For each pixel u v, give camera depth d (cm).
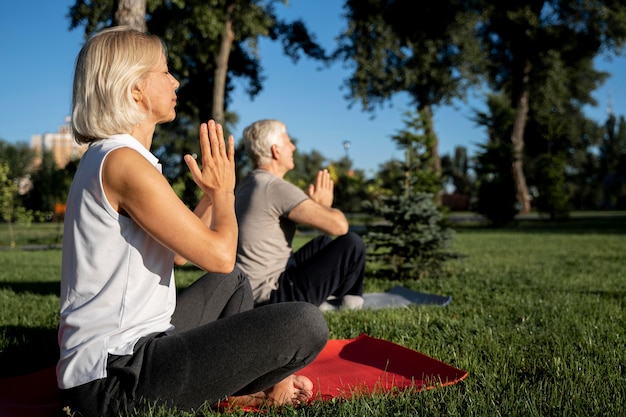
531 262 832
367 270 721
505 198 2150
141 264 168
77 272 166
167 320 182
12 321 396
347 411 194
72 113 176
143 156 170
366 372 262
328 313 404
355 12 2533
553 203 2509
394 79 2539
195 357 171
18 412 202
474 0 2605
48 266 875
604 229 1872
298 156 3134
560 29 2719
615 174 7256
